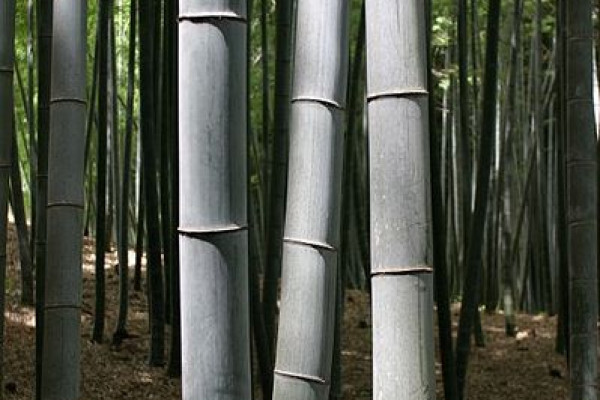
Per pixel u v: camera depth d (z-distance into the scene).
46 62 5.02
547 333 9.35
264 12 8.11
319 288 2.45
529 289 11.20
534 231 10.77
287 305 2.46
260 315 5.45
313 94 2.43
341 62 2.44
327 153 2.44
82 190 3.63
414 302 2.09
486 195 6.10
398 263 2.10
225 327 2.02
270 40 10.37
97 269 7.11
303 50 2.44
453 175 11.09
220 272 2.01
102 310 7.14
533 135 10.55
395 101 2.09
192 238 2.01
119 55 11.21
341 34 2.43
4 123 3.31
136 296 8.73
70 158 3.58
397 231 2.09
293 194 2.46
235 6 1.99
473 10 9.53
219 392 2.03
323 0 2.42
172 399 6.07
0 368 3.94
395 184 2.09
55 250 3.58
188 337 2.04
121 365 6.66
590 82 4.76
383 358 2.11
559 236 7.25
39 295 5.00
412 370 2.09
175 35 6.21
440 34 9.23
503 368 7.95
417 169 2.09
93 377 6.31
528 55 11.95
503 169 9.66
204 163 2.00
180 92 2.01
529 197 10.70
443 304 5.41
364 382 7.06
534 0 10.10
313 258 2.44
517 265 11.35
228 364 2.03
